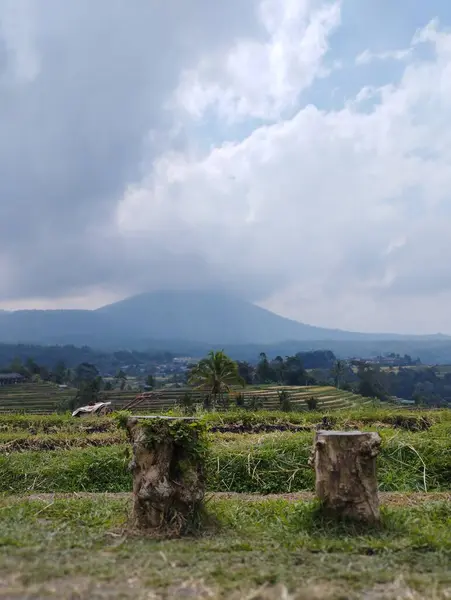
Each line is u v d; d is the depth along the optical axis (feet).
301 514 20.24
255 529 19.48
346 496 19.29
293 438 34.06
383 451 32.24
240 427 43.91
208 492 29.55
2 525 18.95
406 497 26.03
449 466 31.04
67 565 13.91
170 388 188.03
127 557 15.15
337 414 46.93
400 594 12.29
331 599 12.06
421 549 16.10
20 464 32.50
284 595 12.12
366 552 16.17
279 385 170.60
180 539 17.95
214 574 13.51
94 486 31.17
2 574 13.25
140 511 19.06
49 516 22.33
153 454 19.25
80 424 47.70
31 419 49.96
